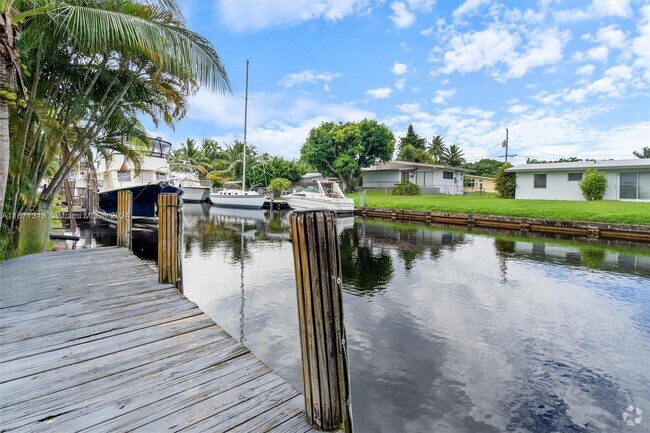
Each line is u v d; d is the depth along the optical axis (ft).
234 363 5.22
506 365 9.71
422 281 18.60
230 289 17.16
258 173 91.04
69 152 21.03
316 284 3.67
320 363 3.70
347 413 3.80
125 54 18.04
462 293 16.39
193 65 14.66
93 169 33.12
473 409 7.76
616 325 12.47
